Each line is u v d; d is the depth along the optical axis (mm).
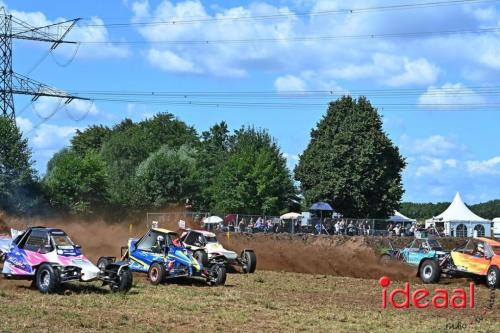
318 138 70312
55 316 14938
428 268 27500
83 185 63031
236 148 88812
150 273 23047
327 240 44219
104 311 16094
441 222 59562
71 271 19000
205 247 28344
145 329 13945
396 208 68125
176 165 75500
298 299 20516
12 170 56594
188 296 19656
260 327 14797
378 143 66688
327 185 66438
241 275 28422
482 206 126250
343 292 23016
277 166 68375
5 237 25734
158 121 123375
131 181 76875
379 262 33125
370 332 14727
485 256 26203
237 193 66312
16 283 21125
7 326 13586
